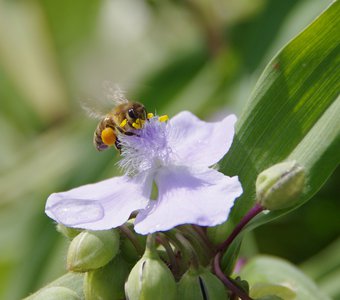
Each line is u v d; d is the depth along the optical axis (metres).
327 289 0.40
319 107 0.33
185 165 0.32
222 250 0.32
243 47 0.46
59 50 0.56
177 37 0.52
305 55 0.33
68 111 0.56
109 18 0.57
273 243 0.45
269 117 0.33
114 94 0.34
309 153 0.32
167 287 0.30
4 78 0.56
